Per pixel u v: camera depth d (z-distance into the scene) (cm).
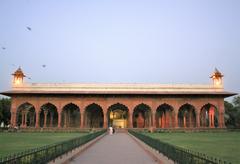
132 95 4731
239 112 6675
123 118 5544
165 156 1245
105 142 2370
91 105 5059
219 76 4850
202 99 4747
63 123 5150
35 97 4684
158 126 5166
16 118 4622
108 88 4766
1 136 3075
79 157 1330
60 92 4597
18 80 4822
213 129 4497
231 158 1238
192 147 1777
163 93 4659
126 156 1377
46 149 993
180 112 5206
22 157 754
